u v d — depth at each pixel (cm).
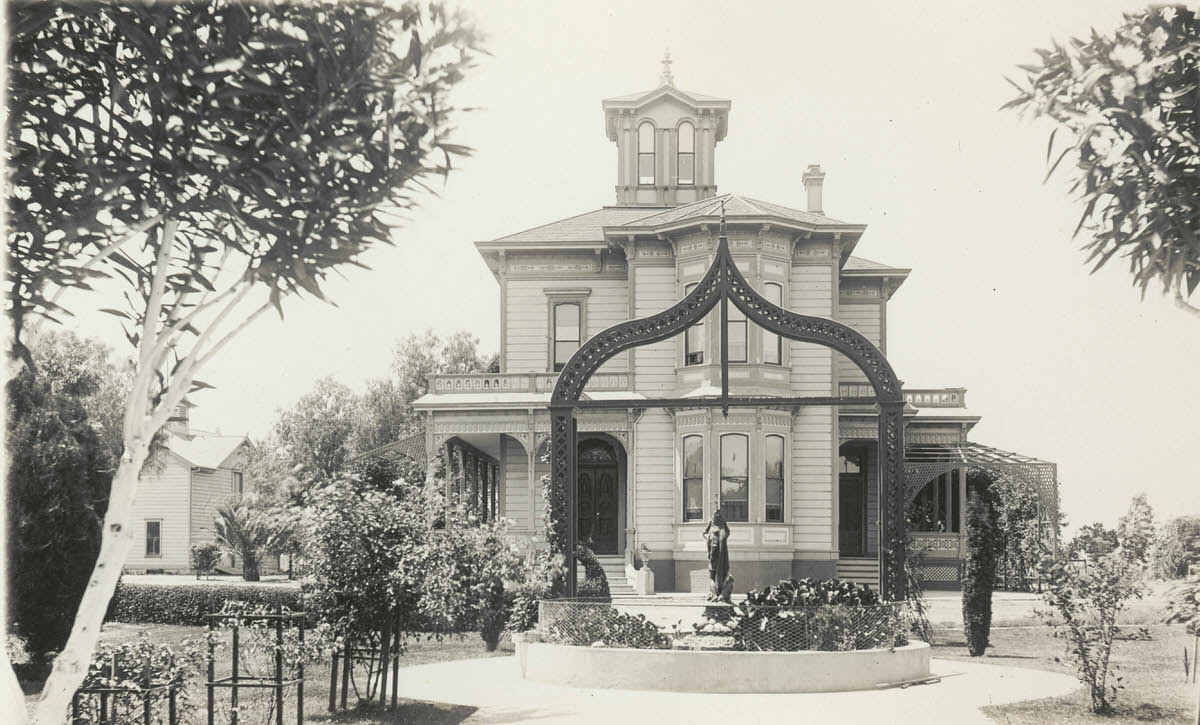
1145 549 1452
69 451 1741
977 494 2056
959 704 1407
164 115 998
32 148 1017
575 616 1706
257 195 1023
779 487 3259
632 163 3906
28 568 1708
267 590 2833
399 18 987
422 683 1667
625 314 3572
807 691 1536
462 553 1528
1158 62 995
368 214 1045
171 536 5306
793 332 1809
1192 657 1911
